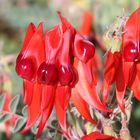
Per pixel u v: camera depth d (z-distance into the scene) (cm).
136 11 44
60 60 44
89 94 44
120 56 45
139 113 65
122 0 82
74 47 44
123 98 45
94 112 48
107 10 82
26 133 62
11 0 103
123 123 46
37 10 85
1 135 63
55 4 96
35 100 45
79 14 85
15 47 90
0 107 53
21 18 85
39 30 44
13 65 70
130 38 44
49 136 53
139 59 44
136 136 64
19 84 67
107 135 44
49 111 44
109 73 45
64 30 44
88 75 44
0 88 64
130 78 44
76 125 49
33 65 44
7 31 91
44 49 44
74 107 49
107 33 45
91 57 44
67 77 44
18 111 54
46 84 44
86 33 70
